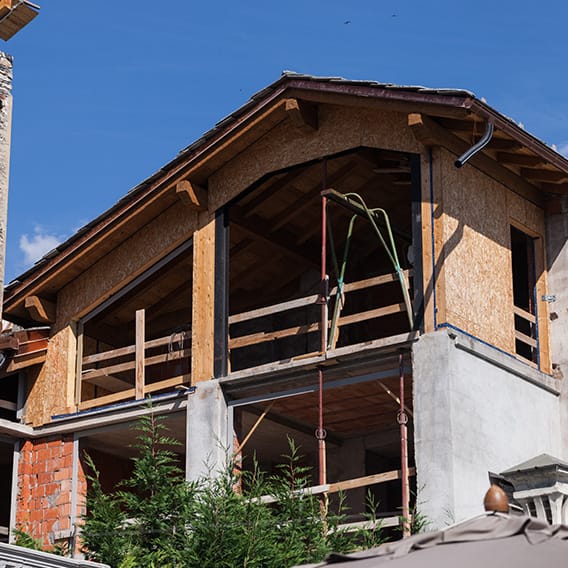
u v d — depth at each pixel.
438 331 16.64
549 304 18.83
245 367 22.45
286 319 22.30
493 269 17.80
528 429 17.70
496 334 17.58
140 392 19.59
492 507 7.18
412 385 17.73
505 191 18.39
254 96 18.28
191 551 15.69
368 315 17.50
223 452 18.33
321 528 16.14
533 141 17.16
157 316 22.61
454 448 16.16
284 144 18.64
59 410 20.62
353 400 19.42
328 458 21.92
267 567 15.49
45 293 21.34
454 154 17.39
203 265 19.23
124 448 21.12
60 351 21.02
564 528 6.93
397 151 17.55
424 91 16.47
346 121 18.05
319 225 21.08
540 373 18.27
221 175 19.34
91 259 20.80
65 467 20.42
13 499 20.58
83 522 19.83
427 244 17.02
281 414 20.14
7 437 20.88
